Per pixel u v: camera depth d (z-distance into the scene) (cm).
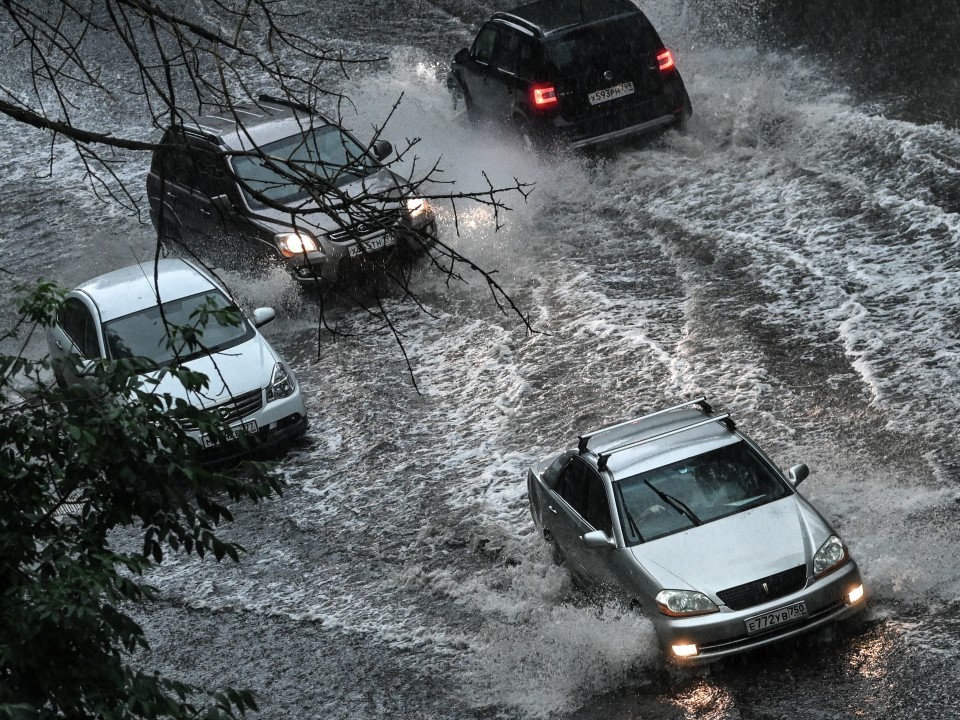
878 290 3884
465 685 2534
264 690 2694
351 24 8419
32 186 7369
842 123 5069
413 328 4531
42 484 1592
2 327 5409
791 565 2372
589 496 2725
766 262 4284
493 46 5759
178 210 5294
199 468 1599
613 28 5278
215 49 1673
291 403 3781
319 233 4544
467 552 3114
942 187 4366
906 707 2109
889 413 3247
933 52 5544
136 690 1474
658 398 3612
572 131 5306
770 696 2245
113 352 3938
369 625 2875
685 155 5362
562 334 4178
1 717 1212
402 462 3653
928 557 2588
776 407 3412
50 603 1397
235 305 1655
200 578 3259
